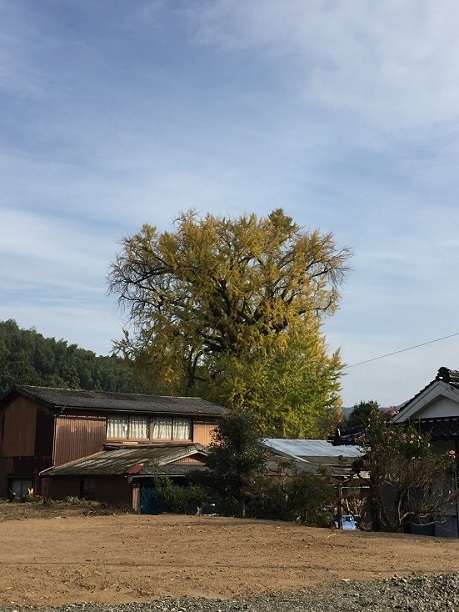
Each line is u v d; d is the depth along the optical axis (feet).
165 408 114.11
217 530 51.24
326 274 146.51
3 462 107.65
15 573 32.24
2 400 108.58
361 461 59.93
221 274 136.98
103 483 90.22
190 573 32.19
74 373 355.56
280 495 62.03
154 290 144.25
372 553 38.78
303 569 33.35
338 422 164.55
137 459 92.27
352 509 65.98
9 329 476.95
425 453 51.29
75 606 25.14
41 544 43.98
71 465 98.63
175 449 94.32
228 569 33.37
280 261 144.05
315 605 24.84
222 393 134.41
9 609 24.75
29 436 104.99
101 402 108.17
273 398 136.77
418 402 58.75
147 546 42.34
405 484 51.16
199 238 138.82
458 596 26.21
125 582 29.94
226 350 139.74
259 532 49.62
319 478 61.77
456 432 53.62
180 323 138.00
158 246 142.92
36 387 110.93
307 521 61.21
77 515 69.36
